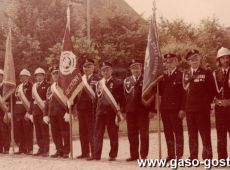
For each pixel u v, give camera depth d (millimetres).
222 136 10867
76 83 12859
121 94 12367
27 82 14633
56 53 28578
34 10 31719
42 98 13914
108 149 16328
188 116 11078
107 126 12398
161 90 11633
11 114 14383
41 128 13898
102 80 12406
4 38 31359
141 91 11883
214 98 11000
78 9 38094
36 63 30922
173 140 11555
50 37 31781
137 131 12070
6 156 13828
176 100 11367
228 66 10812
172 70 11523
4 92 14625
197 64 11094
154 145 17188
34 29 31688
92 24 35531
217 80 10852
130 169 10586
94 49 31156
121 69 33750
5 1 35562
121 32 35719
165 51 32562
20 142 14555
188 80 11156
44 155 13828
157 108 11469
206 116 10969
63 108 13234
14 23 31625
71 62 13008
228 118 10789
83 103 12875
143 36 35500
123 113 12500
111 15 35719
